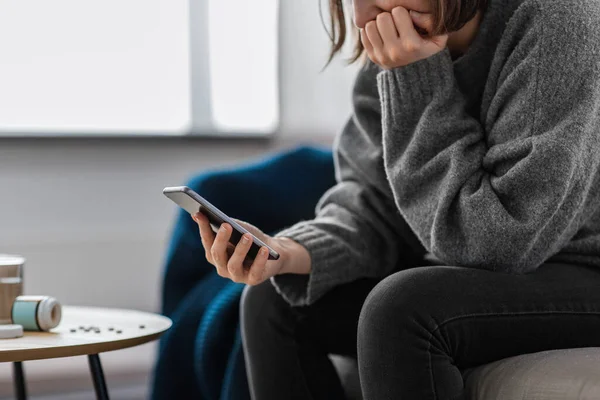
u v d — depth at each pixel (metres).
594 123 1.11
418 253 1.39
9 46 2.78
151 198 2.95
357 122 1.41
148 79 2.97
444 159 1.15
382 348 0.98
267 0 3.12
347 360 1.41
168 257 2.03
